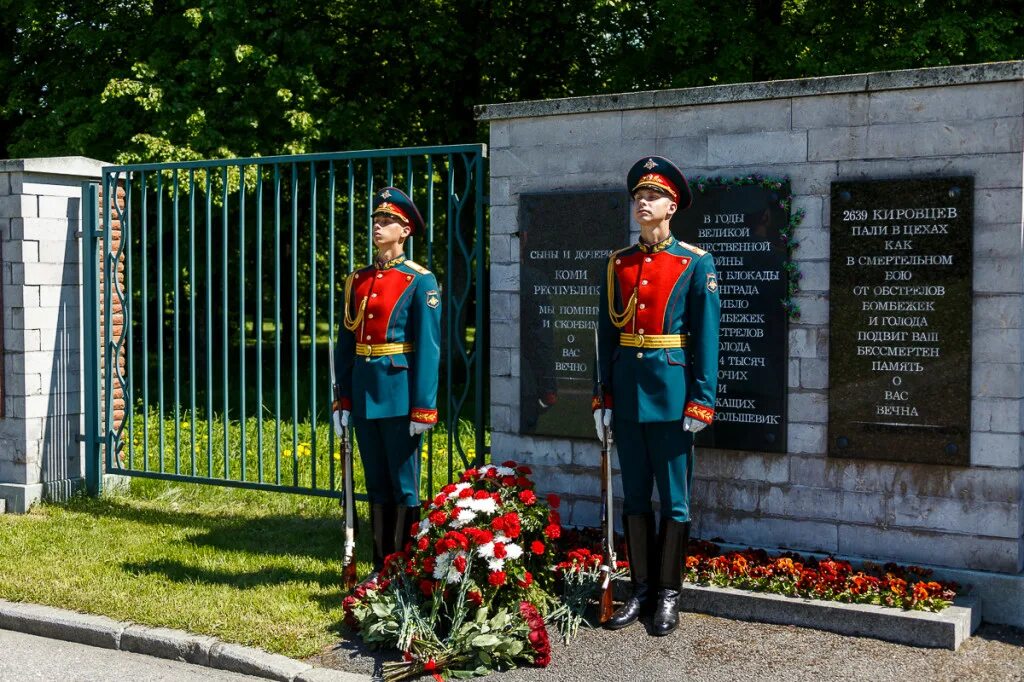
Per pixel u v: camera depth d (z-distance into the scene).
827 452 5.61
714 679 4.60
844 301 5.52
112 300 8.14
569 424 6.27
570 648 4.98
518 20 14.45
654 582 5.39
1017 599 5.15
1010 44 11.33
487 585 5.02
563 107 6.20
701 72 12.64
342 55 14.00
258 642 5.08
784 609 5.18
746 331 5.77
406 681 4.68
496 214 6.48
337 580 5.99
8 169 7.73
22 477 7.85
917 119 5.35
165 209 14.02
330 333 5.86
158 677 4.86
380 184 14.66
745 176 5.75
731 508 5.89
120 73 13.26
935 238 5.30
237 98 13.12
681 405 5.17
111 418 8.11
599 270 6.16
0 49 15.00
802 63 11.95
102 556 6.50
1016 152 5.12
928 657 4.77
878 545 5.53
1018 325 5.14
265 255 17.47
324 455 9.65
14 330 7.82
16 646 5.30
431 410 5.60
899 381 5.41
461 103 14.82
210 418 7.70
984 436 5.24
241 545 6.77
